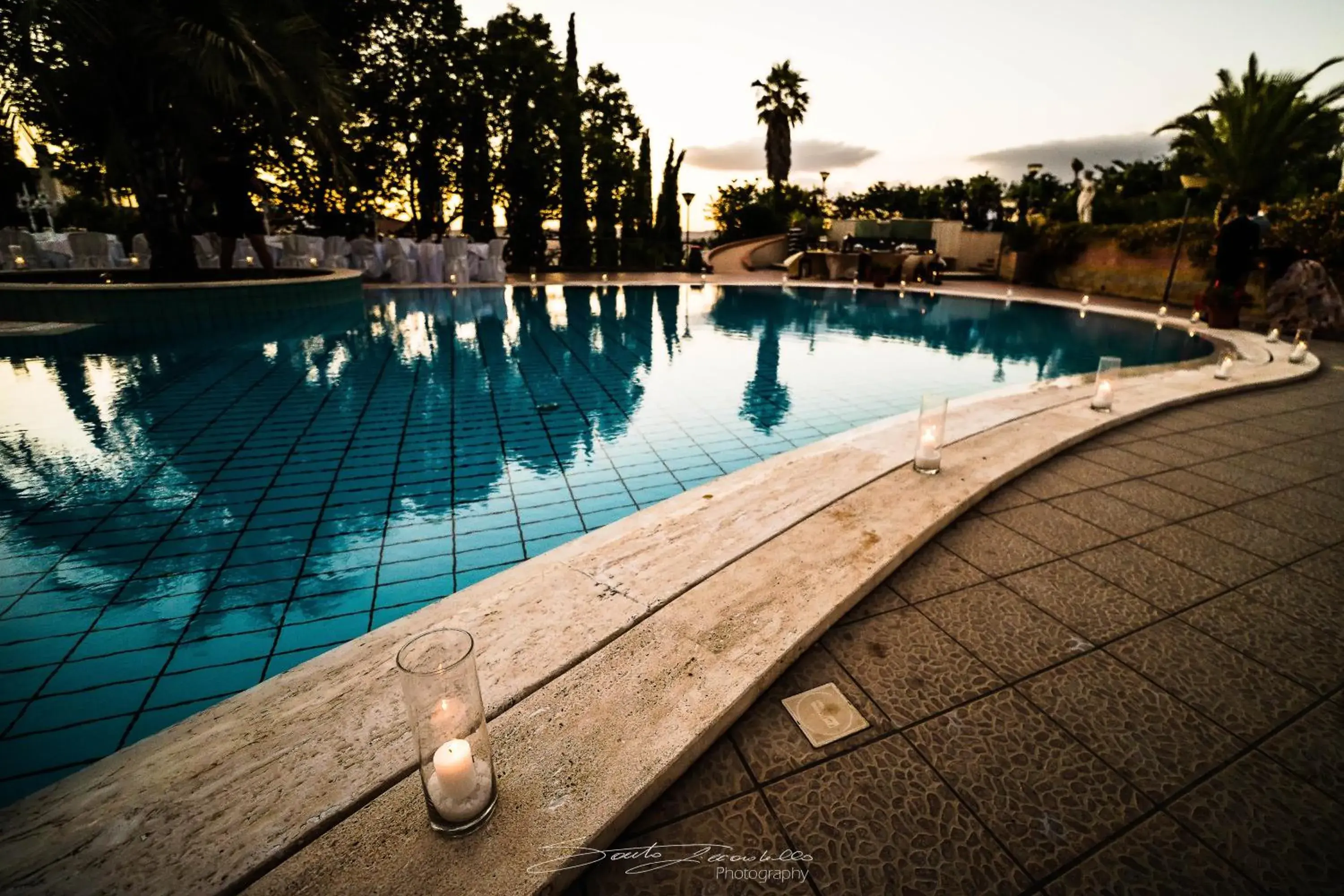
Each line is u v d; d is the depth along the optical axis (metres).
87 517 3.36
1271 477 3.52
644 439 4.86
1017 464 3.46
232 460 4.22
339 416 5.28
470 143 18.67
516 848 1.21
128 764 1.42
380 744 1.48
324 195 17.56
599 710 1.58
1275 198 13.84
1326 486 3.40
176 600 2.63
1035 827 1.38
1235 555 2.62
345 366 7.16
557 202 21.94
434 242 16.91
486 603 2.06
